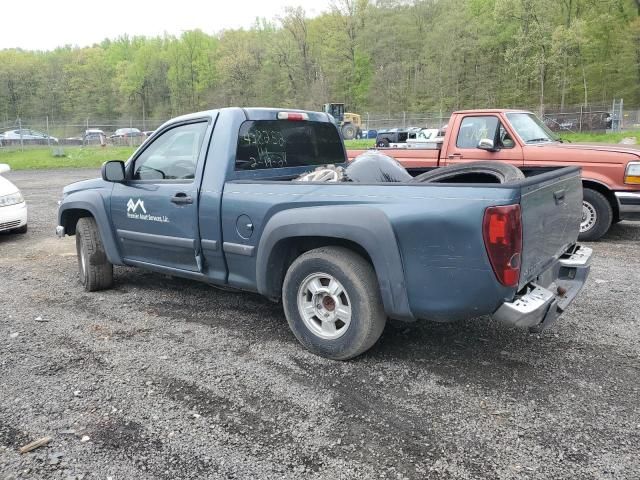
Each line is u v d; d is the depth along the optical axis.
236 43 83.31
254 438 2.91
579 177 4.30
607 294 5.25
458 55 65.94
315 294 3.84
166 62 93.12
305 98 73.00
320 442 2.86
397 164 4.64
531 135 8.09
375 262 3.42
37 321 4.78
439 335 4.27
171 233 4.68
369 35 75.62
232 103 80.75
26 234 9.38
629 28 55.84
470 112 8.24
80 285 6.00
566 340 4.14
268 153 4.68
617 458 2.68
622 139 26.67
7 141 36.16
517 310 3.11
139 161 5.06
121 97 94.50
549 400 3.25
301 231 3.69
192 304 5.18
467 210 3.09
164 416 3.14
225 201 4.20
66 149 34.62
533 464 2.65
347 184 3.62
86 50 100.88
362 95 77.75
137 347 4.16
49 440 2.91
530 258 3.29
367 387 3.45
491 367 3.70
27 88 94.56
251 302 5.20
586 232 7.72
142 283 5.97
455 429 2.96
